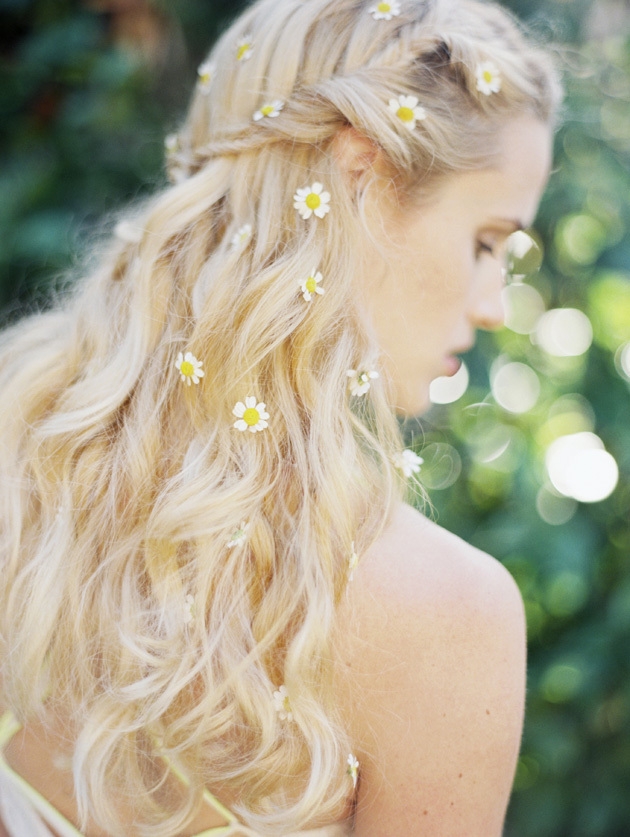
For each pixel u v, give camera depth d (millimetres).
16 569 858
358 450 812
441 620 750
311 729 737
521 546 1711
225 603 773
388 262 841
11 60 1903
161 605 774
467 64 833
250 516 780
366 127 814
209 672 755
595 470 1759
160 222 886
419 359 881
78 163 1866
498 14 923
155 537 784
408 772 760
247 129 861
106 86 1805
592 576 1771
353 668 755
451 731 754
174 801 796
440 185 837
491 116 847
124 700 768
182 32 1893
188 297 867
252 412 795
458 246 855
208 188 886
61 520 836
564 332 1816
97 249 1176
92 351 923
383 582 760
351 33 848
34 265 1797
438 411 1834
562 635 1855
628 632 1728
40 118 1885
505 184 859
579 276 1785
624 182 1699
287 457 801
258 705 750
